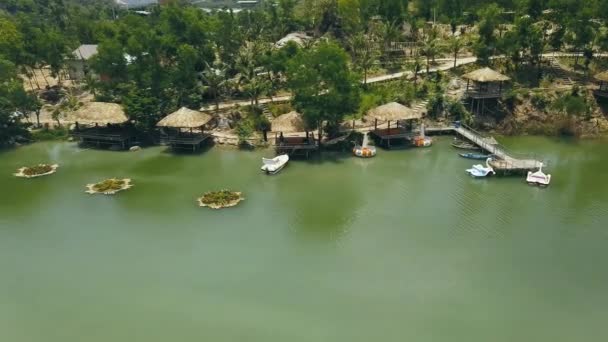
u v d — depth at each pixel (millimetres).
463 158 65375
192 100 76688
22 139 73750
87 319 36281
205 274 41156
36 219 50750
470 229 47406
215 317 36188
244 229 48062
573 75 83000
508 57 85125
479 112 76812
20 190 57469
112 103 72812
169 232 47750
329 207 52250
